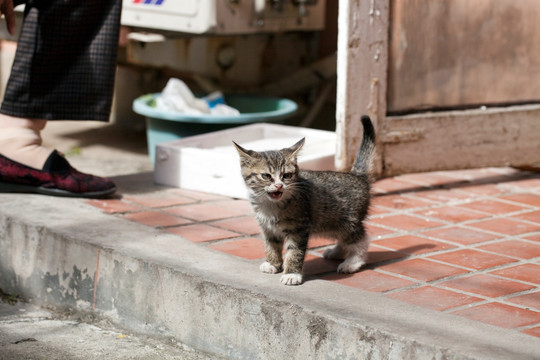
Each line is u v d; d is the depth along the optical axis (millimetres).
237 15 2613
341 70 2143
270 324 1671
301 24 2793
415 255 1879
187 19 2580
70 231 1926
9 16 2090
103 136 3109
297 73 3096
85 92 2104
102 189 2129
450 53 2271
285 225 1756
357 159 1896
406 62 2230
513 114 2340
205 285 1731
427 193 2230
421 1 2217
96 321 1880
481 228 2020
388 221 2051
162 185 2268
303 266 1833
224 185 2188
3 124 2123
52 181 2105
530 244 1938
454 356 1522
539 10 2328
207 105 2730
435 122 2270
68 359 1734
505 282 1766
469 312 1653
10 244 1995
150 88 3219
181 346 1774
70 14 2066
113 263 1842
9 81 2086
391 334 1568
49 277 1941
